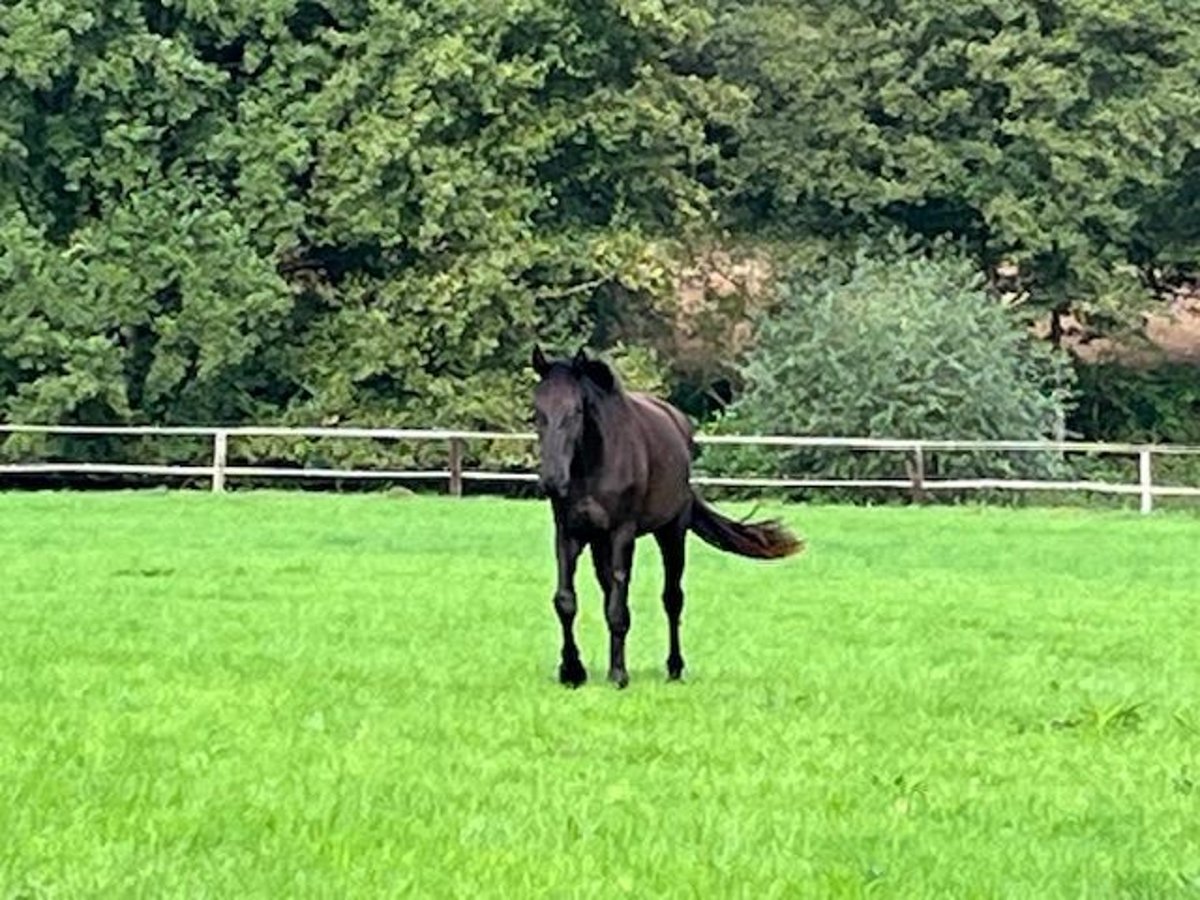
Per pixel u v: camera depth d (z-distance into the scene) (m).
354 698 14.90
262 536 31.22
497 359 49.16
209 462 48.62
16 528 31.78
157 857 9.56
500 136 49.41
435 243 48.91
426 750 12.63
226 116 49.69
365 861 9.57
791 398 46.12
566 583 15.94
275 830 10.21
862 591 24.61
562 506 15.94
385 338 48.09
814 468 45.94
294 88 49.50
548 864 9.56
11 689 15.01
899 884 9.43
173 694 14.84
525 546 30.27
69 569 25.19
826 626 20.66
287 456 47.53
